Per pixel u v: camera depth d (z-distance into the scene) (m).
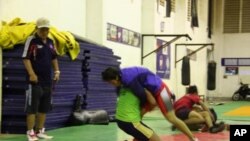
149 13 13.61
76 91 8.30
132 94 4.17
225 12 24.09
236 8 24.17
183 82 15.05
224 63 23.86
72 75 8.12
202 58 21.09
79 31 10.03
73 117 8.08
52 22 8.81
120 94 4.25
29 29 6.89
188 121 7.40
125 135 6.75
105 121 8.50
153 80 4.18
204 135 7.05
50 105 6.43
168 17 15.19
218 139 6.59
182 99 7.64
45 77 6.16
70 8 9.59
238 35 23.72
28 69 5.98
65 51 7.63
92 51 8.94
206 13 21.52
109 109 9.62
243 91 22.08
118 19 11.40
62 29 9.22
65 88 7.87
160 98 4.19
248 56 23.50
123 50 11.81
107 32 10.60
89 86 8.77
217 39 24.02
